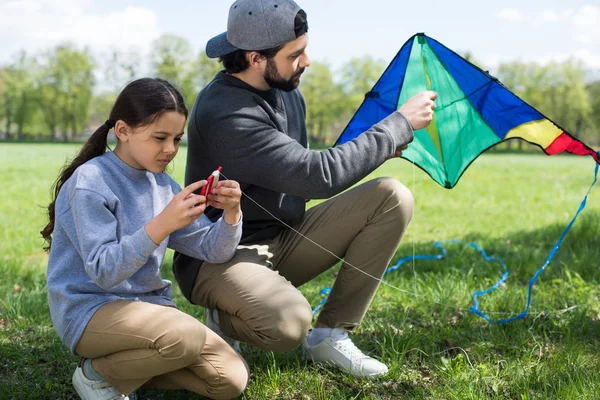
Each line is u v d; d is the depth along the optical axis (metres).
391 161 22.94
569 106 64.19
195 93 63.12
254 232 2.74
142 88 2.26
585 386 2.58
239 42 2.55
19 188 12.66
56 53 62.31
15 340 3.19
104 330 2.21
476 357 3.00
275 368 2.79
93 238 2.15
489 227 7.37
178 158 19.30
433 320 3.53
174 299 4.03
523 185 13.61
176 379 2.41
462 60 2.87
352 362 2.77
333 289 2.85
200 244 2.52
